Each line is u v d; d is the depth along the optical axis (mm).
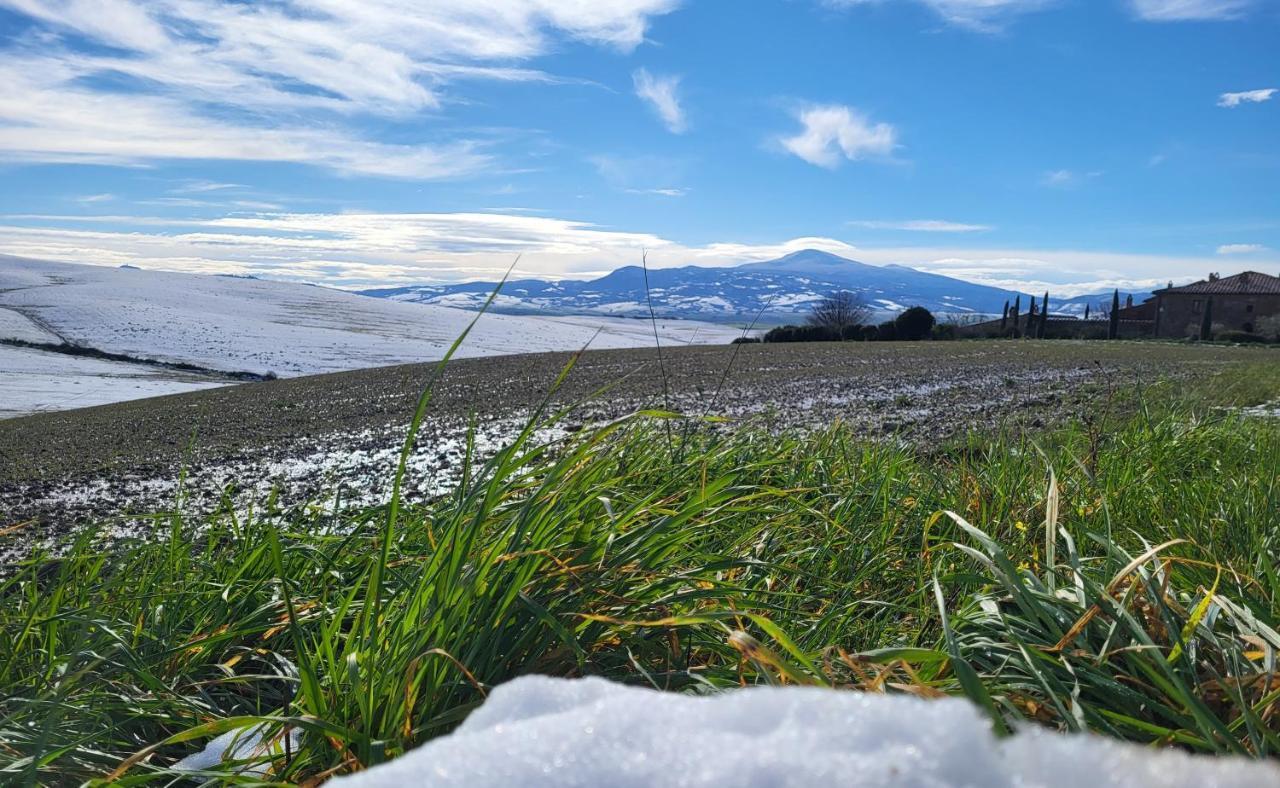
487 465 2199
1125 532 3807
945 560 3391
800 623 2752
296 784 1758
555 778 597
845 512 3703
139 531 6746
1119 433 5859
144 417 20438
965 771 515
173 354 53438
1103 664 2146
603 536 2443
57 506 9016
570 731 669
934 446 7441
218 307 88562
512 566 2182
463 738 698
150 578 3070
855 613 3004
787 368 27000
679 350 42250
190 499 8930
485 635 2084
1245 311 87312
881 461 4773
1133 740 1938
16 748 2047
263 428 16375
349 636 2076
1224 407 9945
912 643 2777
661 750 608
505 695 882
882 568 3344
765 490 2812
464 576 2109
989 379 21672
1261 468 4848
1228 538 3672
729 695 694
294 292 118438
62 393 35219
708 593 2316
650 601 2369
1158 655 1901
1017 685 2068
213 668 2625
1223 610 2518
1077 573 2301
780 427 11336
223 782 1902
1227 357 35312
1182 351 42844
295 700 2137
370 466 10695
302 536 3328
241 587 2928
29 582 3090
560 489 2426
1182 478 4754
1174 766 496
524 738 667
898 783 507
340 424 16328
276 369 48156
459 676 1968
